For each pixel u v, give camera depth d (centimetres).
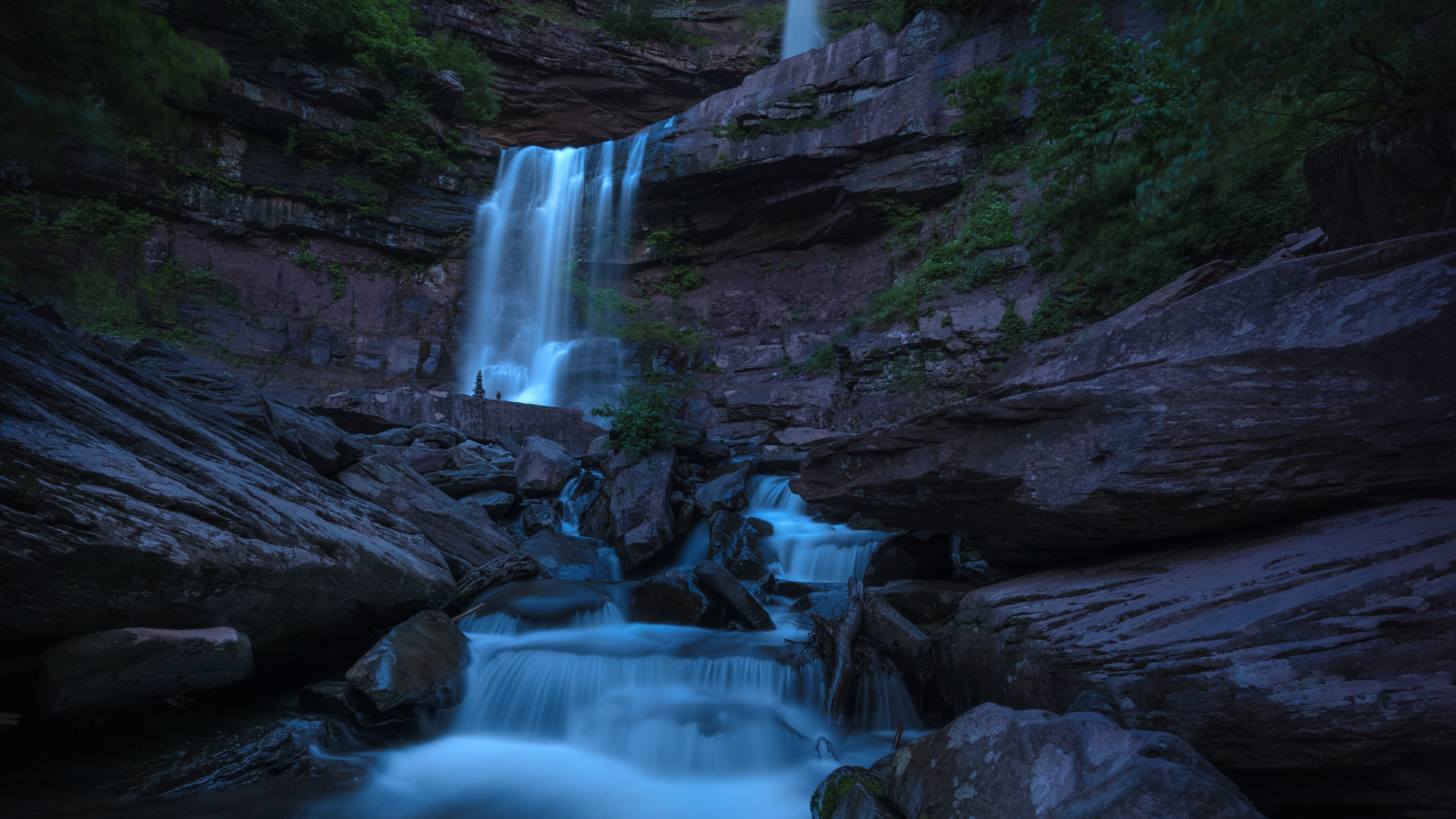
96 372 649
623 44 3069
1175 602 412
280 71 2247
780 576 1035
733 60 3181
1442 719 290
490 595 884
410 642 669
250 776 523
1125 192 1574
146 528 511
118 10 428
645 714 610
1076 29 1434
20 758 505
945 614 691
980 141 2158
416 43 2484
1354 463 443
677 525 1117
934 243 2159
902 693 628
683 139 2538
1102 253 1669
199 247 2244
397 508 961
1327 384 460
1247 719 333
